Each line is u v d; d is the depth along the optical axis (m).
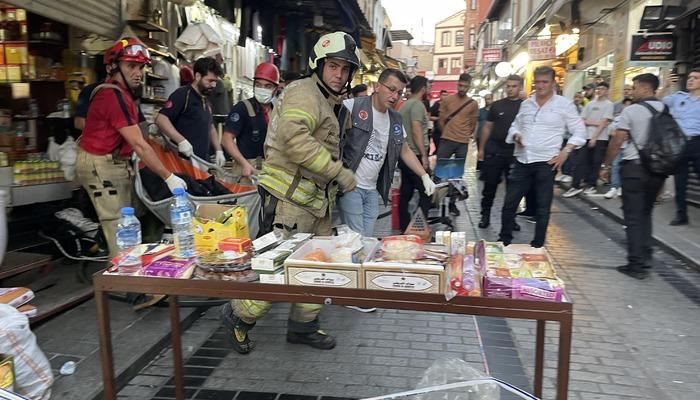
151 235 4.38
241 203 4.09
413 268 2.12
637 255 5.09
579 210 8.62
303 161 2.79
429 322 4.00
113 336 3.43
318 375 3.15
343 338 3.69
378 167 4.07
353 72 3.16
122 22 5.21
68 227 4.60
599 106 9.45
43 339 3.36
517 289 2.10
